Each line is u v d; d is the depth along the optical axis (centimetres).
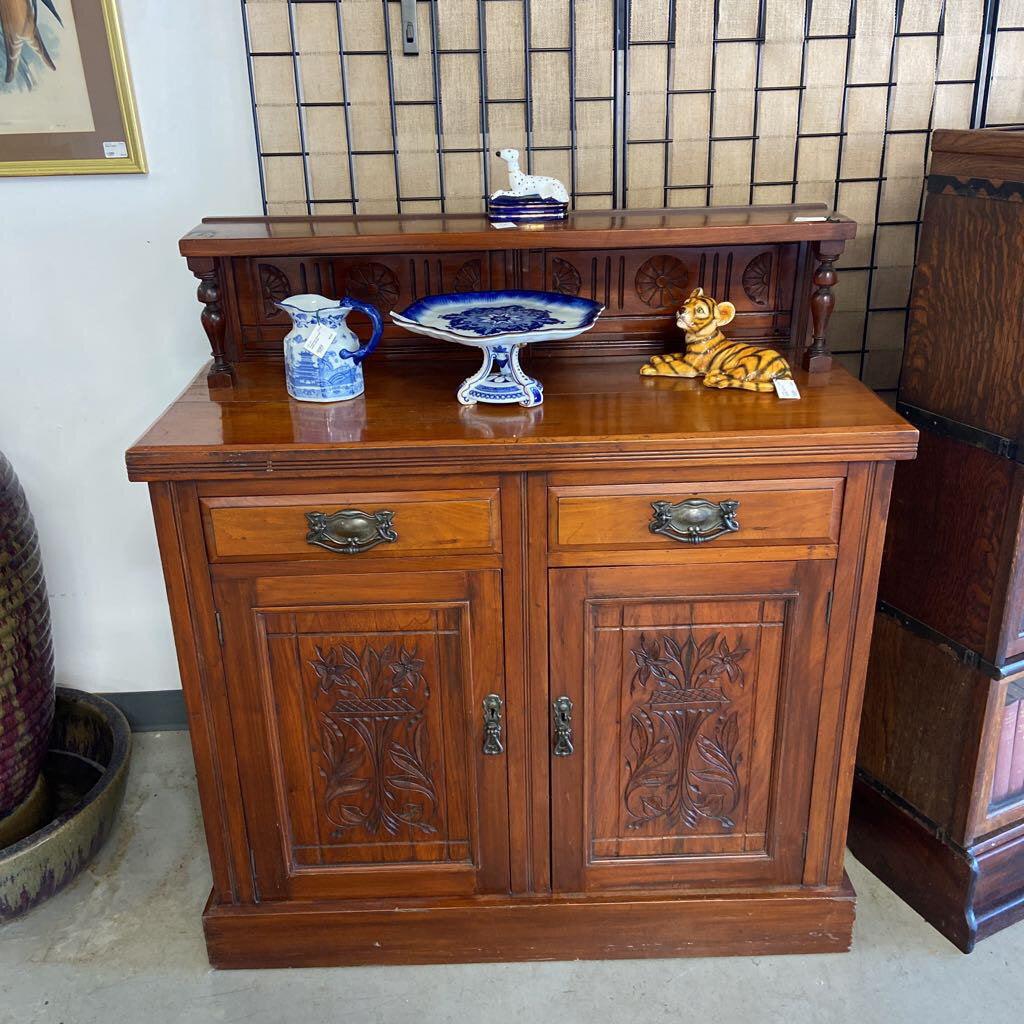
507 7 157
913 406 153
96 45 159
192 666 137
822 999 150
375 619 135
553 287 157
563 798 147
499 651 137
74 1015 149
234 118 166
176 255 175
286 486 126
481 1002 150
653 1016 147
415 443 122
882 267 178
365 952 156
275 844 149
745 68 163
